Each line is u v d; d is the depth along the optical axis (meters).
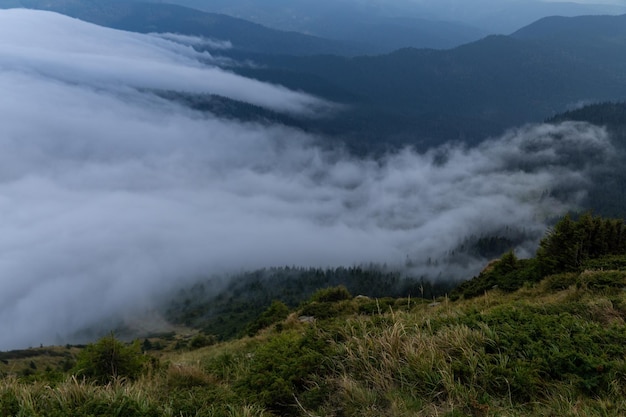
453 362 5.05
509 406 4.45
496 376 4.82
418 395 4.73
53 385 5.88
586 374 4.85
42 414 4.50
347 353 5.76
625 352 5.22
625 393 4.57
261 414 4.57
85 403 4.68
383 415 4.49
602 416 4.17
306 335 6.61
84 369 7.53
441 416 4.30
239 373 6.75
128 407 4.56
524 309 7.10
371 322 6.84
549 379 4.89
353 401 4.78
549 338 5.54
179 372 6.82
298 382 5.48
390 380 5.05
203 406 4.88
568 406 4.33
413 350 5.36
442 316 6.95
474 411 4.42
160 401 5.24
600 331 5.75
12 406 4.64
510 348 5.30
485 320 6.14
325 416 4.72
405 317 7.09
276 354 6.21
